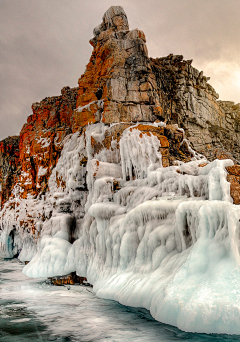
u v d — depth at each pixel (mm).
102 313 5449
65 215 10812
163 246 5945
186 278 4535
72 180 10766
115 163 9766
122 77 10477
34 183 16219
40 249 10805
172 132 10602
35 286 8484
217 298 3961
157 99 10680
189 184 6691
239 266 4219
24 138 17891
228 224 4562
